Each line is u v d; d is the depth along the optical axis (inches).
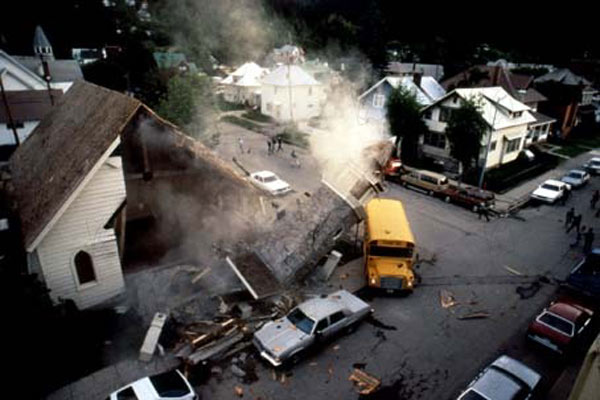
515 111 1268.5
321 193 661.3
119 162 550.0
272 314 569.3
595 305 625.6
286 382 469.4
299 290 639.8
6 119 1298.0
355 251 782.5
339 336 551.8
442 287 673.0
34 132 797.2
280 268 618.2
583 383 275.9
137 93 1614.2
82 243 551.5
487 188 1143.0
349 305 569.0
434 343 542.3
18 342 424.5
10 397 416.2
